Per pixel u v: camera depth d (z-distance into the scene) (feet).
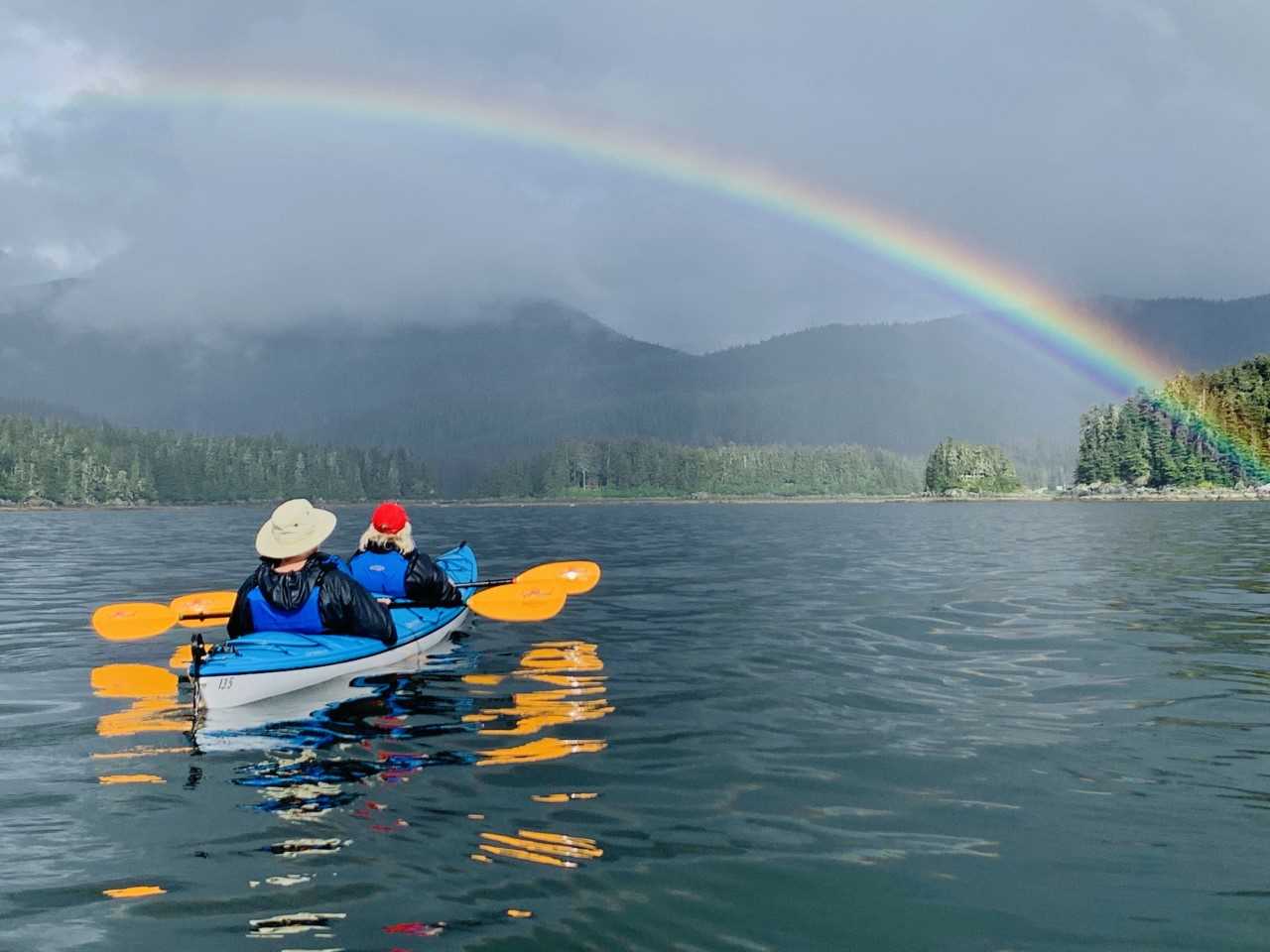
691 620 21.24
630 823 8.71
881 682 14.60
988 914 6.91
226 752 11.10
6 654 17.63
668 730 11.86
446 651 17.39
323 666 14.37
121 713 13.07
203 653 13.52
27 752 11.17
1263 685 14.19
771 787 9.69
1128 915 6.88
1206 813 8.91
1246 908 6.98
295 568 14.70
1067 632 19.17
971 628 19.80
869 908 7.01
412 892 7.30
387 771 10.30
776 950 6.40
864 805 9.18
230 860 7.95
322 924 6.81
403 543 17.37
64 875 7.69
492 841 8.30
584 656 16.79
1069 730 11.78
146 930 6.75
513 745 11.25
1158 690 13.88
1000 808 9.08
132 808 9.22
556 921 6.81
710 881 7.47
